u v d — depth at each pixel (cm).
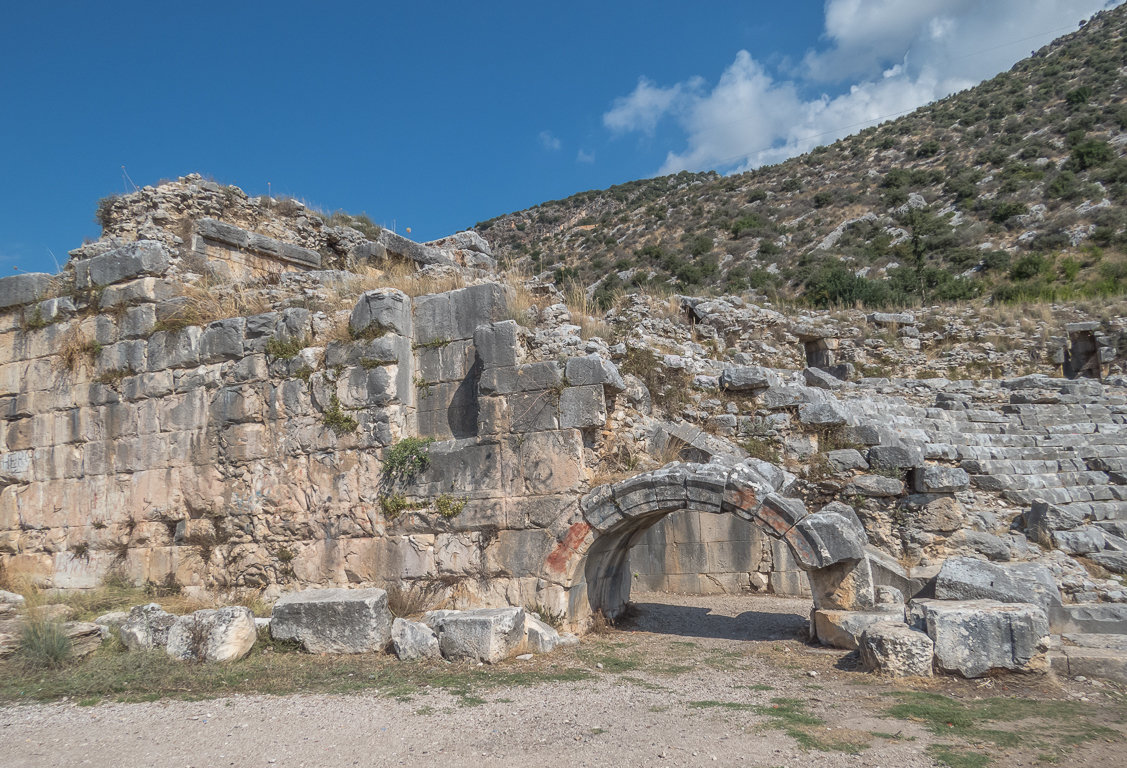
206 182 1659
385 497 1138
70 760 583
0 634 924
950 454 1388
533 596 1035
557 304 1305
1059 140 5494
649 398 1335
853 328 2417
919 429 1608
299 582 1194
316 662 895
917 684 764
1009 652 764
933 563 1211
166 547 1320
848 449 1335
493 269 2092
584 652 949
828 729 623
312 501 1197
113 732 653
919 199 5475
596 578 1123
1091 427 1772
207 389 1318
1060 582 1108
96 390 1416
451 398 1171
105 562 1370
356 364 1188
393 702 726
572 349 1143
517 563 1050
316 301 1309
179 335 1350
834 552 949
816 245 5303
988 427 1819
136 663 876
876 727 625
